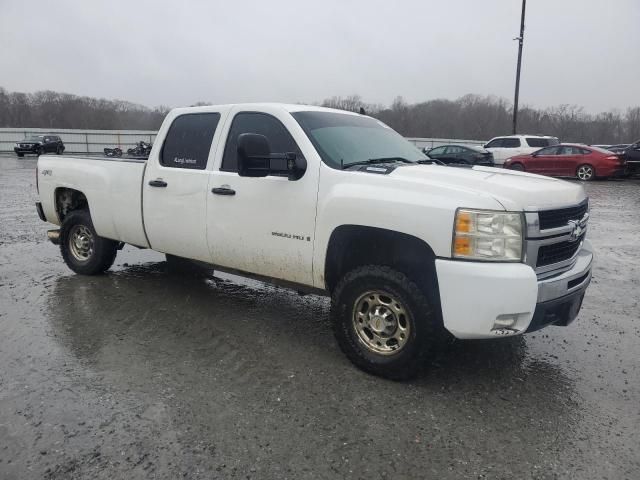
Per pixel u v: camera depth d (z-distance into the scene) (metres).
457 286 3.10
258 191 4.03
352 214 3.48
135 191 5.01
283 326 4.51
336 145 3.96
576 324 4.72
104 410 3.08
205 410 3.11
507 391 3.44
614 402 3.32
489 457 2.73
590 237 8.98
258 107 4.24
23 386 3.34
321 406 3.19
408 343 3.38
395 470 2.61
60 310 4.77
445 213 3.12
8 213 10.65
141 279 5.83
